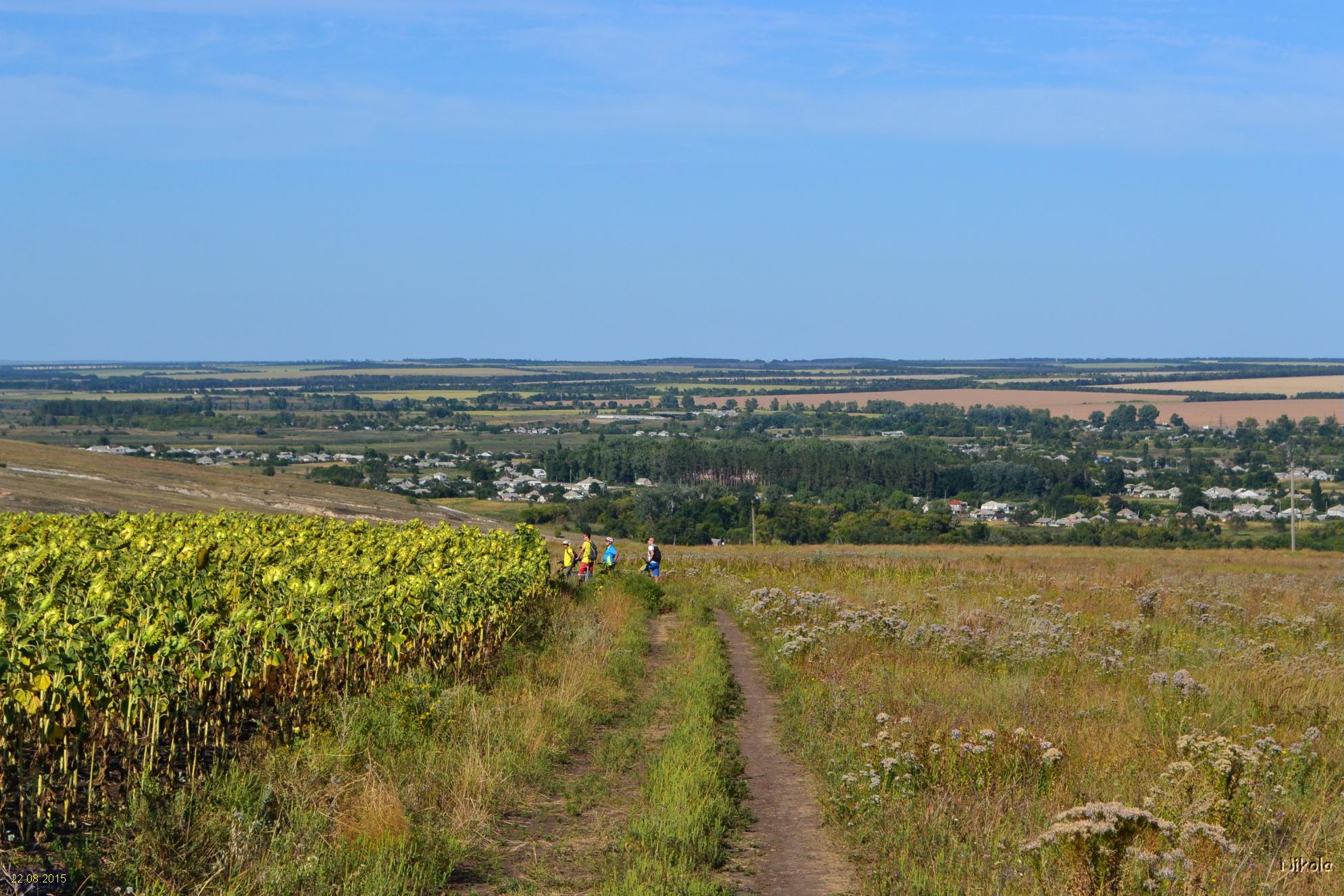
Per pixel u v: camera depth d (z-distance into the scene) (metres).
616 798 10.71
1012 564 47.81
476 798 9.99
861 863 9.02
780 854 9.33
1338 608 25.83
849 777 10.53
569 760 12.06
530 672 15.91
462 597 15.62
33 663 8.62
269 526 23.20
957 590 29.62
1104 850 8.15
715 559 49.69
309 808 9.34
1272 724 13.35
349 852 8.42
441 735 11.67
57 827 8.80
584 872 8.77
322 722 11.63
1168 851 8.34
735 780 11.41
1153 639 20.53
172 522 23.25
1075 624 22.03
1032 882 8.23
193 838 8.34
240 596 12.35
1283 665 17.38
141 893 7.54
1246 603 28.05
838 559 48.56
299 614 12.34
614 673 16.66
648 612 26.62
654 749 12.55
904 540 101.69
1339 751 12.15
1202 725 13.06
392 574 16.09
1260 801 9.92
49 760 9.68
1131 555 63.88
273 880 7.71
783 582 33.91
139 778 9.48
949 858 8.74
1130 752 11.87
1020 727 12.22
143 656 9.67
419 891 8.09
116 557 14.85
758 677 17.72
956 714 13.63
